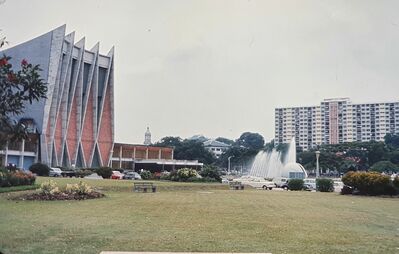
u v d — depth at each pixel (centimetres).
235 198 2705
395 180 3209
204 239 1077
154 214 1625
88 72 8812
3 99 698
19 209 1714
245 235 1155
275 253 932
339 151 11062
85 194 2414
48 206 1867
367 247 1022
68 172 6366
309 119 14238
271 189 4722
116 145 9556
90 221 1388
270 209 1952
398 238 1159
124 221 1400
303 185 4644
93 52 8812
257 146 16612
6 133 704
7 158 6875
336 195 3359
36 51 7781
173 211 1753
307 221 1505
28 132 735
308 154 11012
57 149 8131
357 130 13488
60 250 922
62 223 1329
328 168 10606
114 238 1070
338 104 13788
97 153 9088
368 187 3269
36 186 2888
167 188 3681
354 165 10512
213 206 2041
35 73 721
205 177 5472
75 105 8612
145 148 10056
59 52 7756
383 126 13175
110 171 6412
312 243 1062
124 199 2392
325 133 13925
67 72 8169
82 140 8781
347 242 1084
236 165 12700
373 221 1549
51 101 7769
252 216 1623
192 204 2134
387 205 2312
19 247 948
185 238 1085
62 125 8244
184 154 12531
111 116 9331
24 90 717
